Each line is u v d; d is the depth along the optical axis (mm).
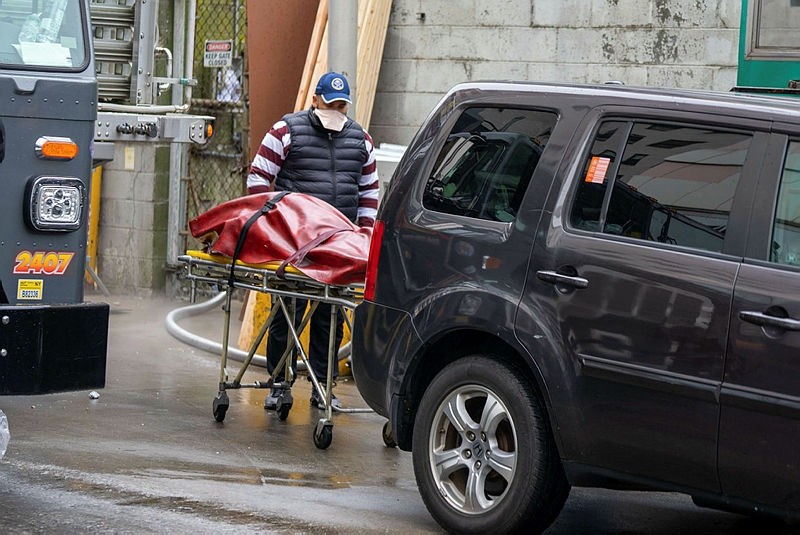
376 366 7383
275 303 9586
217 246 9312
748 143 6281
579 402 6430
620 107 6730
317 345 10422
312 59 13758
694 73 13484
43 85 7422
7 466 7914
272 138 10156
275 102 14602
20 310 7238
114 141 10219
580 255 6539
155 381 11328
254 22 14453
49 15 7602
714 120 6410
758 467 5895
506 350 6914
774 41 12422
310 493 7801
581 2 13883
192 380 11461
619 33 13750
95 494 7375
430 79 14516
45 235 7484
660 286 6246
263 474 8234
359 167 10422
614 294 6379
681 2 13477
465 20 14344
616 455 6359
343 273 8672
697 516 7887
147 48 10281
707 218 6270
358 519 7215
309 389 11375
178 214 16422
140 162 16516
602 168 6680
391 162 12203
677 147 6488
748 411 5906
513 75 14203
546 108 7008
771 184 6141
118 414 9844
